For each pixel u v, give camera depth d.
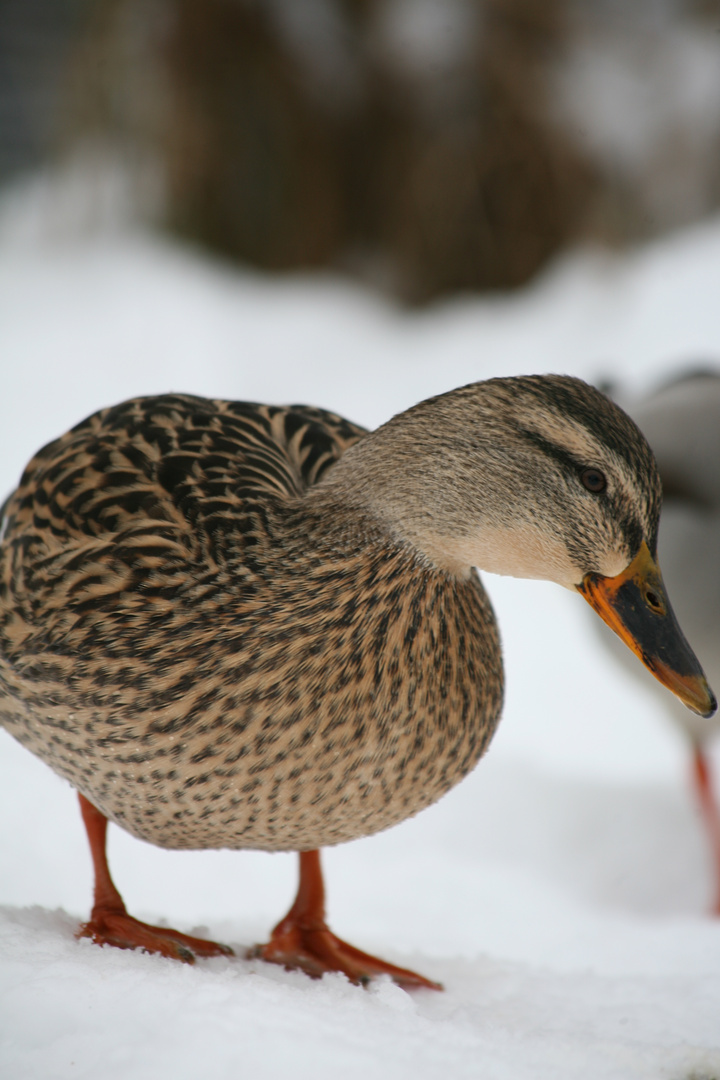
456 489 4.96
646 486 4.93
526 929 6.86
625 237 18.36
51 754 5.34
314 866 5.84
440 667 5.02
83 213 20.36
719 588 7.91
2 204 22.05
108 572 5.04
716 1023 4.91
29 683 5.18
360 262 19.50
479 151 18.53
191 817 5.09
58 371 16.81
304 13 19.14
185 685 4.84
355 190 19.39
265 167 19.45
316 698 4.84
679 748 9.67
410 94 18.86
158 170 19.92
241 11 19.11
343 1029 4.08
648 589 5.00
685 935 6.60
